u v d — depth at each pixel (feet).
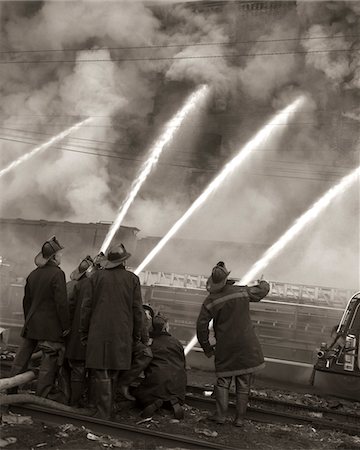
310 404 24.26
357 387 25.26
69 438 15.07
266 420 19.49
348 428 18.79
